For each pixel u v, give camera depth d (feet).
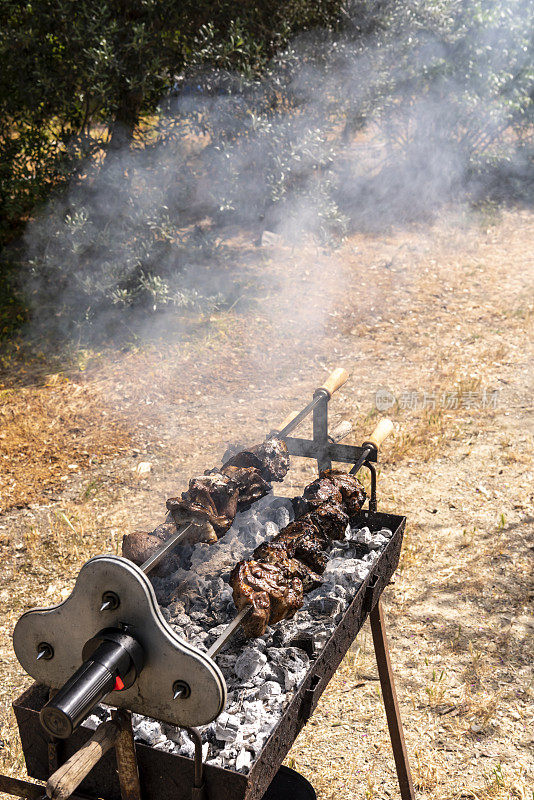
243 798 3.72
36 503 12.04
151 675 3.68
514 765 7.02
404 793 6.31
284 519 5.74
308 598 5.04
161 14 18.42
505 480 12.13
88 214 18.07
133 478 12.71
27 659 3.94
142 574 3.61
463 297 20.15
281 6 19.79
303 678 4.33
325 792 6.81
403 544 10.57
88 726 4.07
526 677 8.10
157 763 3.85
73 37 17.07
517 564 10.05
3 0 17.46
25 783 4.17
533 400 14.75
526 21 24.29
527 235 24.68
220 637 4.18
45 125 18.83
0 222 21.53
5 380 16.06
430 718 7.64
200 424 14.46
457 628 8.93
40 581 10.15
